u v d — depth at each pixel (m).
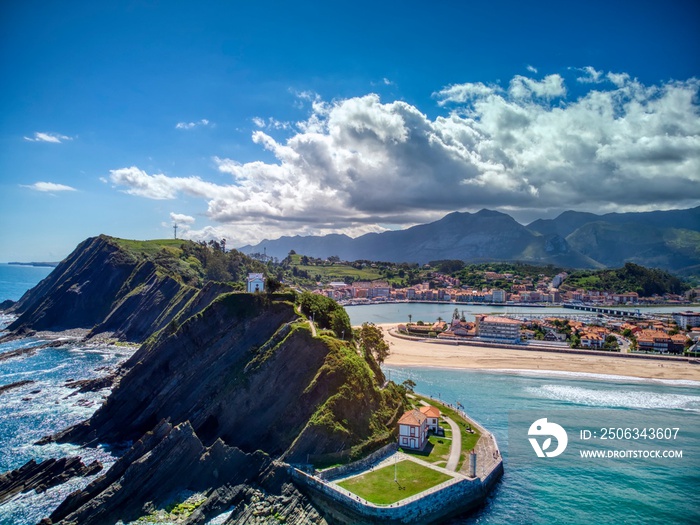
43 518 79.75
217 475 88.06
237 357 121.44
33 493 88.12
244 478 86.56
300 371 105.19
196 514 77.88
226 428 105.81
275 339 114.88
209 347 124.94
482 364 189.00
